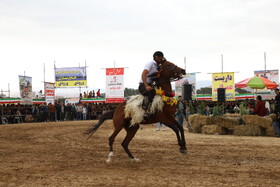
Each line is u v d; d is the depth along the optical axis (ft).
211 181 21.61
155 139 48.83
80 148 39.81
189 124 60.85
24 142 46.78
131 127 30.68
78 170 26.12
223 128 55.67
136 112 29.01
